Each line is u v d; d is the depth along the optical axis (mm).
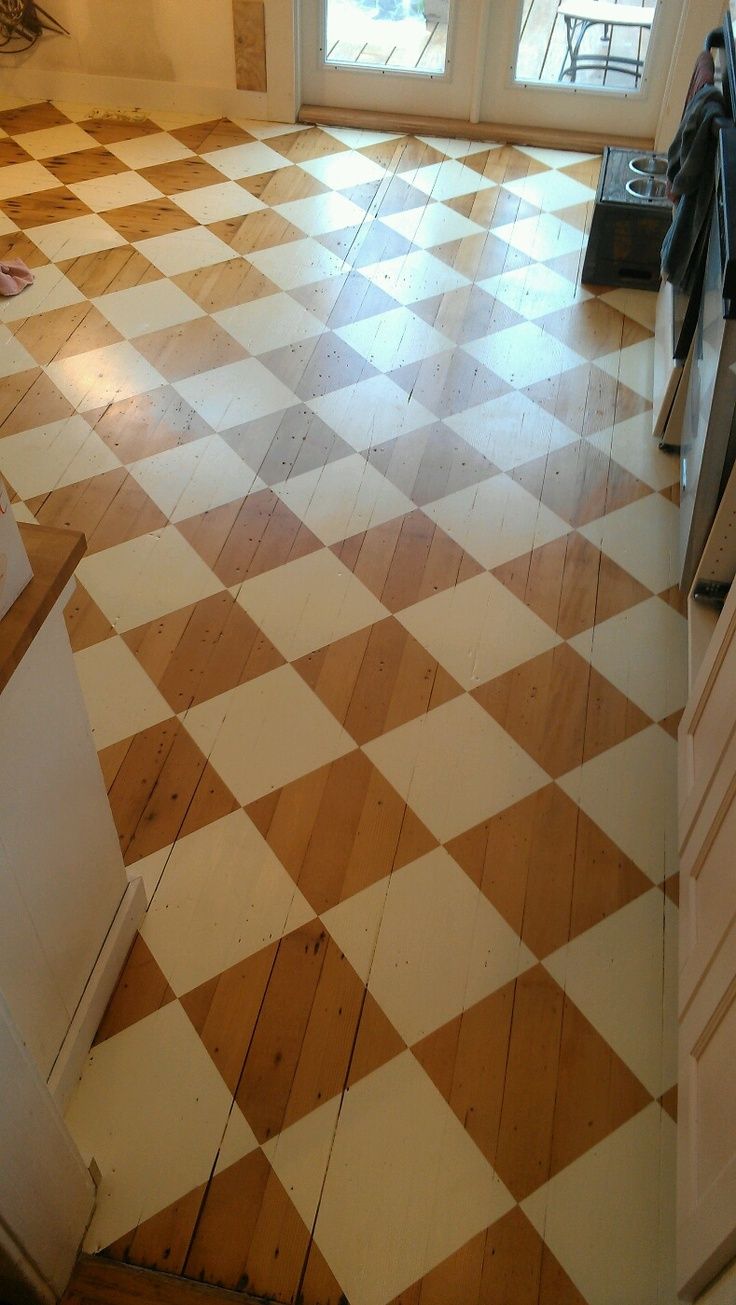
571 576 2461
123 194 3678
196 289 3266
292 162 3914
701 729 1872
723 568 2197
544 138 4070
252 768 2039
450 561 2479
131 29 3914
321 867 1899
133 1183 1521
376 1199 1521
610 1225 1514
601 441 2830
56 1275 1394
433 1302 1435
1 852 1245
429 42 3932
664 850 1957
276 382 2947
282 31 3842
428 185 3844
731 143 2230
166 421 2801
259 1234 1482
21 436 2732
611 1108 1630
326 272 3375
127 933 1741
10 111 4102
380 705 2162
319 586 2396
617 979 1778
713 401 2012
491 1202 1527
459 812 1993
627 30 3775
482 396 2947
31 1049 1437
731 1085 1289
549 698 2195
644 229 3225
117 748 2057
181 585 2379
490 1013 1725
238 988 1733
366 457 2734
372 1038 1687
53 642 1295
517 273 3432
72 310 3156
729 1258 1255
